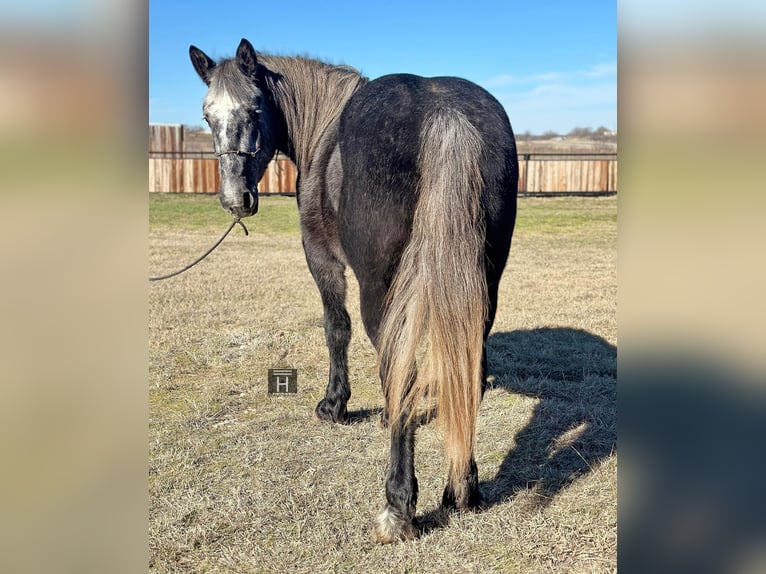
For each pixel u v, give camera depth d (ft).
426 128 7.09
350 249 8.14
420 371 7.15
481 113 7.70
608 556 7.74
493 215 7.45
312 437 11.69
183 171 50.65
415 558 7.87
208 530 8.60
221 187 10.48
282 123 11.30
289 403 13.38
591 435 11.25
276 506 9.23
